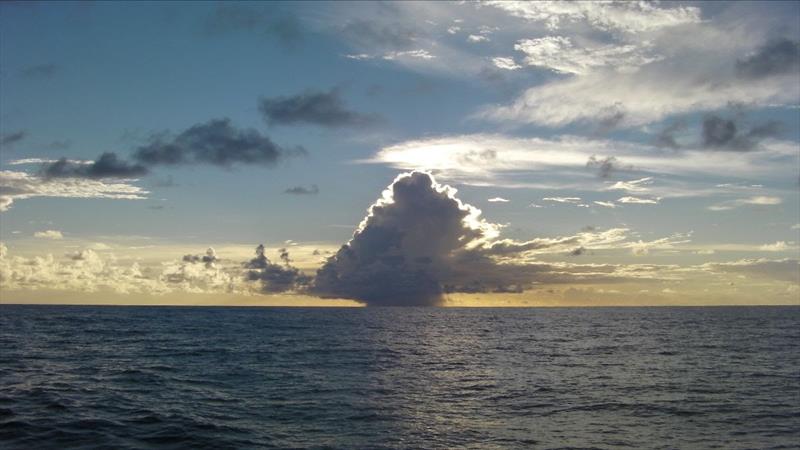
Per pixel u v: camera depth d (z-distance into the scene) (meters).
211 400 28.73
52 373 36.59
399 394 31.42
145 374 37.28
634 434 22.66
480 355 53.44
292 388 33.00
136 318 127.81
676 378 37.53
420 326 110.88
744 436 22.27
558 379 37.38
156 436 21.23
